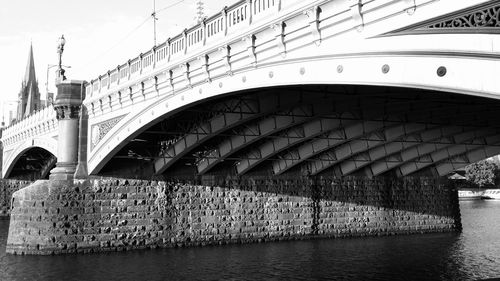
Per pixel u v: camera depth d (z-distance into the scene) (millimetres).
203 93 24812
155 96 28875
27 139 52875
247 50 20969
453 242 40906
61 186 33719
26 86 131875
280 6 19109
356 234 42938
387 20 14328
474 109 28641
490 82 11719
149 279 27609
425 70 13281
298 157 37875
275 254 34594
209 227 37375
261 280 27844
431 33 13023
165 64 27375
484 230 49219
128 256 32969
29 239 33281
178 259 32406
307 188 41500
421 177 46781
